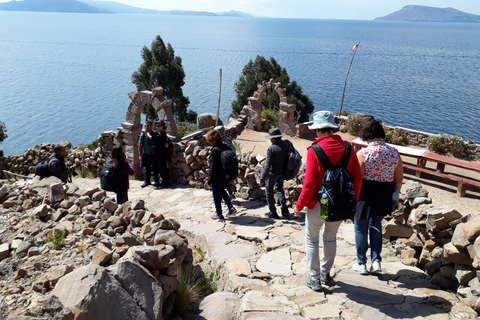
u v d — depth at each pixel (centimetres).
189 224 603
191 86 19538
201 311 322
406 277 370
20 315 197
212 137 602
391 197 367
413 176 1319
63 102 19612
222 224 586
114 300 243
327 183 314
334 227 342
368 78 18150
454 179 1171
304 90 15262
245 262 418
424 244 400
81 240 484
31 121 16338
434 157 1230
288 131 1973
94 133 14800
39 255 454
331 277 376
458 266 328
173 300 319
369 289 340
